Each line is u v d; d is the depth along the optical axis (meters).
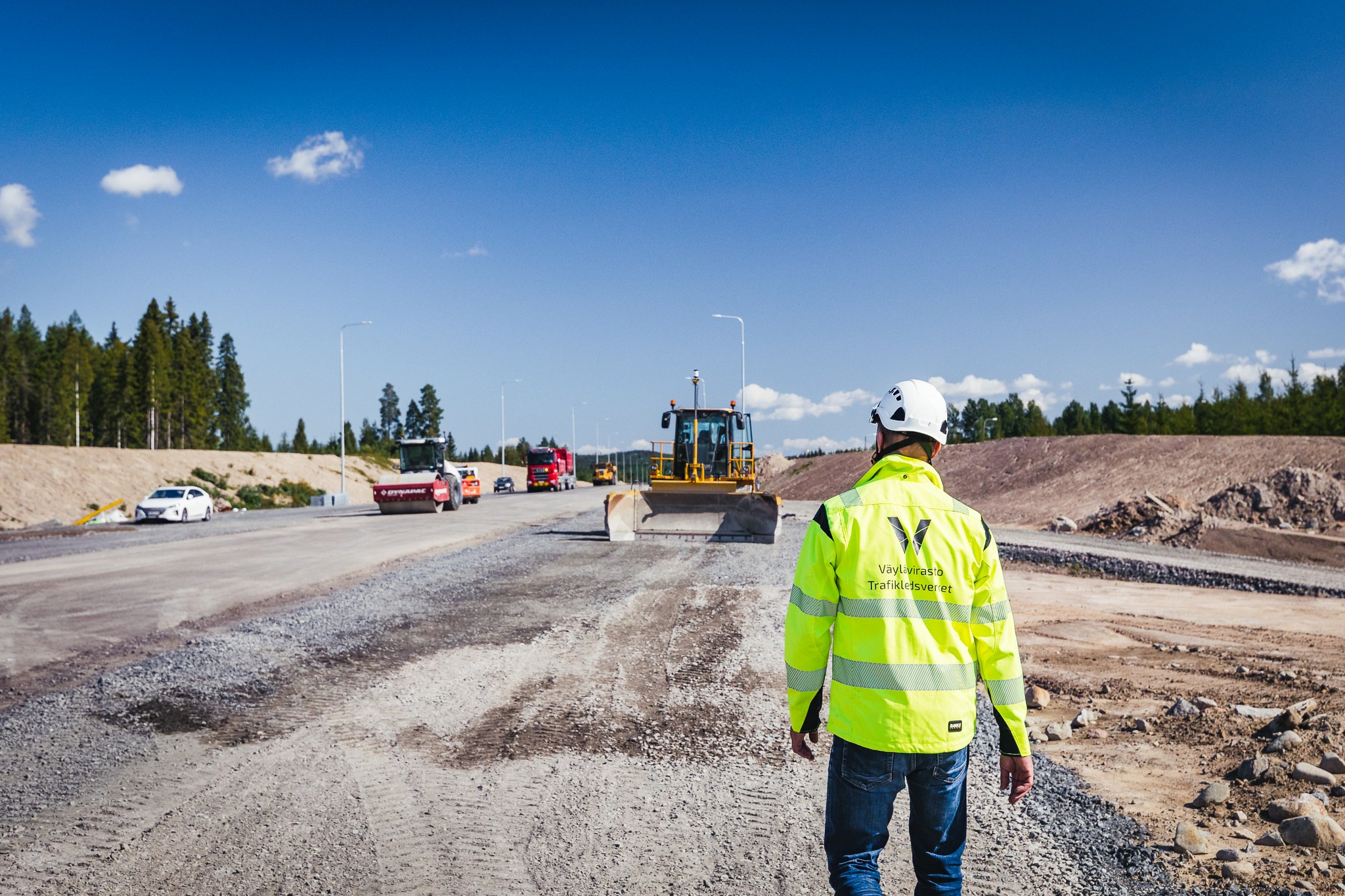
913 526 2.54
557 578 13.45
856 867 2.54
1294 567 16.41
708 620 10.03
